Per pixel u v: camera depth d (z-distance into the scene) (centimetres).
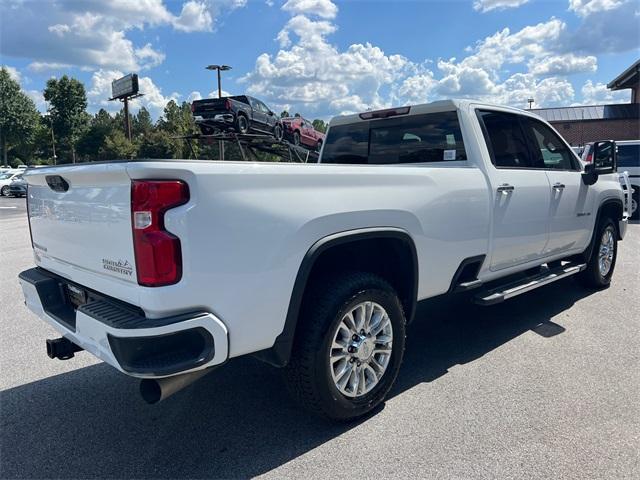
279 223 250
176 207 219
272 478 250
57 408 326
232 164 236
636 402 316
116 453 274
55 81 7700
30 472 258
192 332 226
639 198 1291
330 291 279
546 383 345
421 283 338
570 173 491
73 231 274
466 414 306
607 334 438
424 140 425
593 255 558
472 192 367
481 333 451
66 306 308
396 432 288
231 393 343
